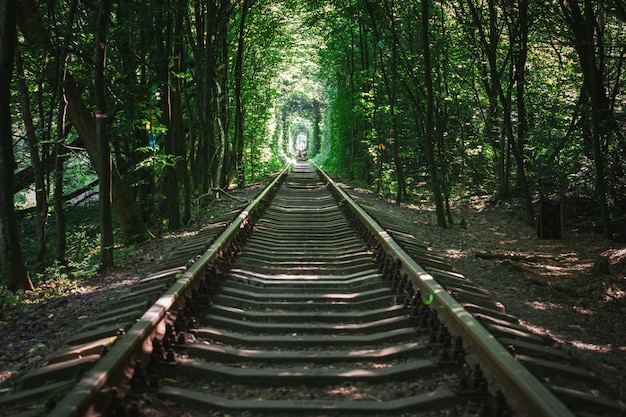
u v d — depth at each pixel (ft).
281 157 217.15
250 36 80.28
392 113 64.85
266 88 105.91
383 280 23.36
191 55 67.26
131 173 50.90
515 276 29.91
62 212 34.76
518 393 11.05
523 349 14.87
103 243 30.81
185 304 18.01
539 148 54.85
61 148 36.14
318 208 53.62
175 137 47.60
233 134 87.81
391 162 79.20
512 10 52.47
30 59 39.09
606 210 40.55
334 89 145.48
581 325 21.54
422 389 13.01
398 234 35.01
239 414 12.00
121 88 44.93
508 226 48.60
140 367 12.73
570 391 11.93
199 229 42.29
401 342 16.33
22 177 54.44
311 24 77.25
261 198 50.44
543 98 61.00
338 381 13.74
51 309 22.93
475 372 12.44
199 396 12.50
